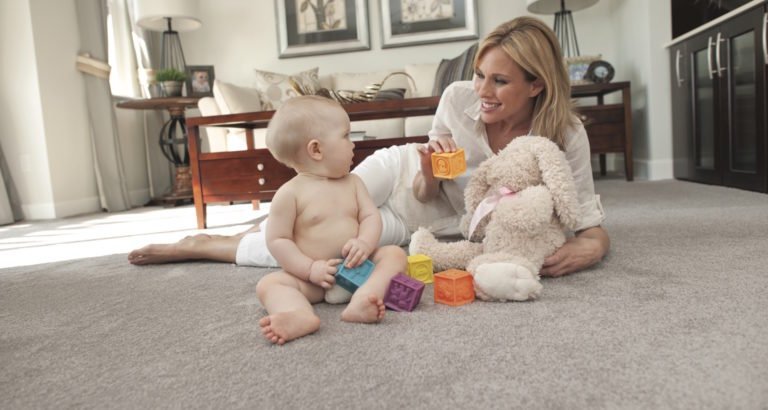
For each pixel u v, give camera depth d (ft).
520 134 4.24
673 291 3.12
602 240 3.90
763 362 2.12
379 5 14.80
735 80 8.34
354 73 14.43
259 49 15.34
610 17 13.98
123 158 13.44
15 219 10.64
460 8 14.43
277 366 2.38
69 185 11.41
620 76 13.47
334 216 3.41
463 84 4.43
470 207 3.94
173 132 14.24
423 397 2.01
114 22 14.16
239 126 9.37
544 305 3.00
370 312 2.84
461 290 3.13
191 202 13.29
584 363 2.21
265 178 7.79
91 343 2.91
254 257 4.55
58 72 11.22
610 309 2.86
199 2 15.34
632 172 11.19
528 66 3.70
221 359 2.52
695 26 10.73
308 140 3.36
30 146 10.84
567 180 3.56
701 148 9.76
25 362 2.68
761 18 7.46
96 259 5.61
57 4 11.25
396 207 4.83
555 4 13.12
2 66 10.69
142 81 14.30
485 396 1.98
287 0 15.07
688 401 1.87
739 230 4.93
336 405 1.99
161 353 2.67
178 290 3.95
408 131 12.37
